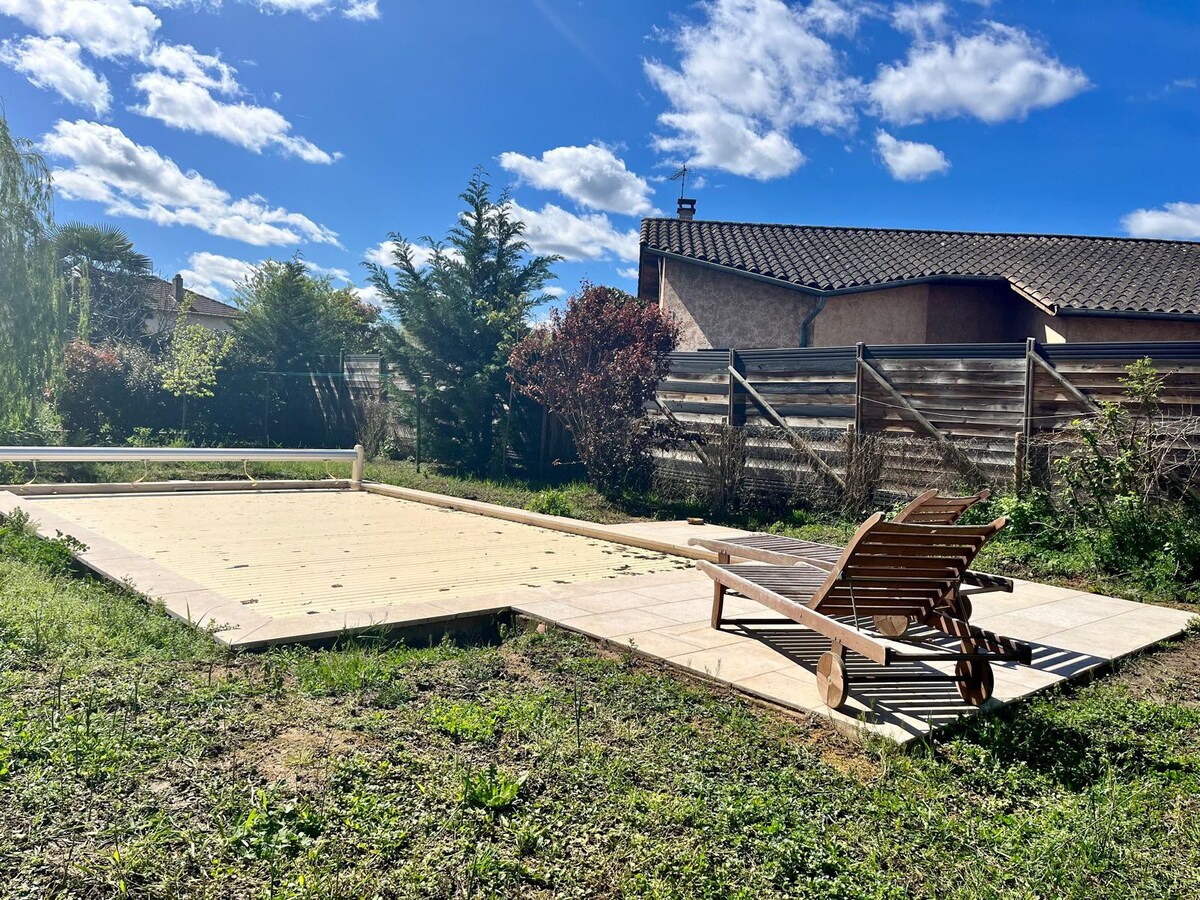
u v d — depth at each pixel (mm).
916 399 10703
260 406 21297
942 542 4465
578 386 12766
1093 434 8500
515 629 6207
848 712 4320
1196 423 8031
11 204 16656
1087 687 5016
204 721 3840
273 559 8180
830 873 2852
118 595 6305
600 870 2791
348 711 4129
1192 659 5664
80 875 2584
